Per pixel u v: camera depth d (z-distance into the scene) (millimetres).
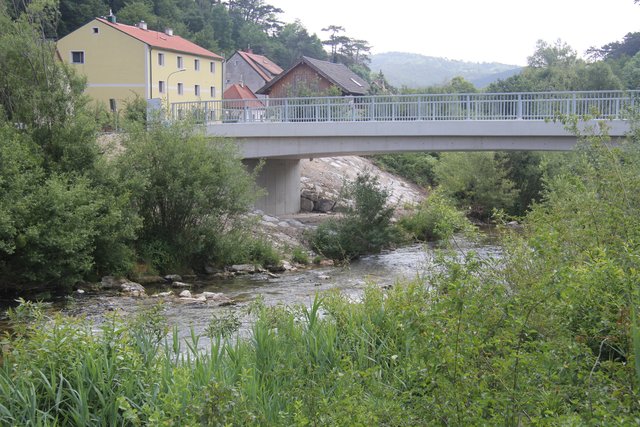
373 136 27516
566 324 4766
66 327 6801
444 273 5684
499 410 4273
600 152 7551
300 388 5980
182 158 21984
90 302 17266
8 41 20500
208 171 22078
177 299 17797
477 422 4246
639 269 4785
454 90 71312
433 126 26438
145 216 22156
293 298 17672
